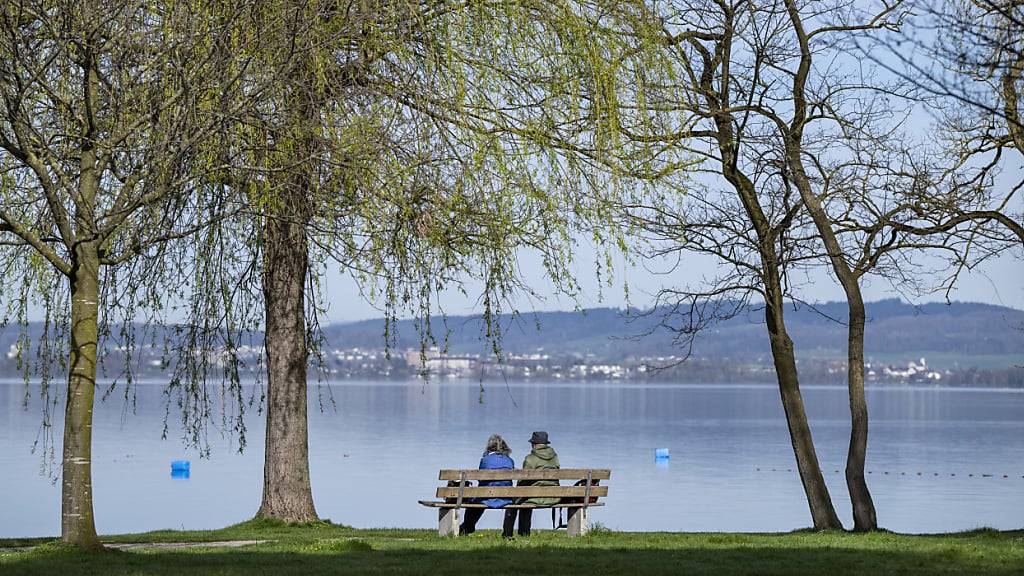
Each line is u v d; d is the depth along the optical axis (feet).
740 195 77.56
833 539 62.13
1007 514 162.40
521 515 64.08
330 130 53.21
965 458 286.05
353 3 54.75
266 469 75.41
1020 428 457.68
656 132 61.00
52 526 132.57
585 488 61.11
